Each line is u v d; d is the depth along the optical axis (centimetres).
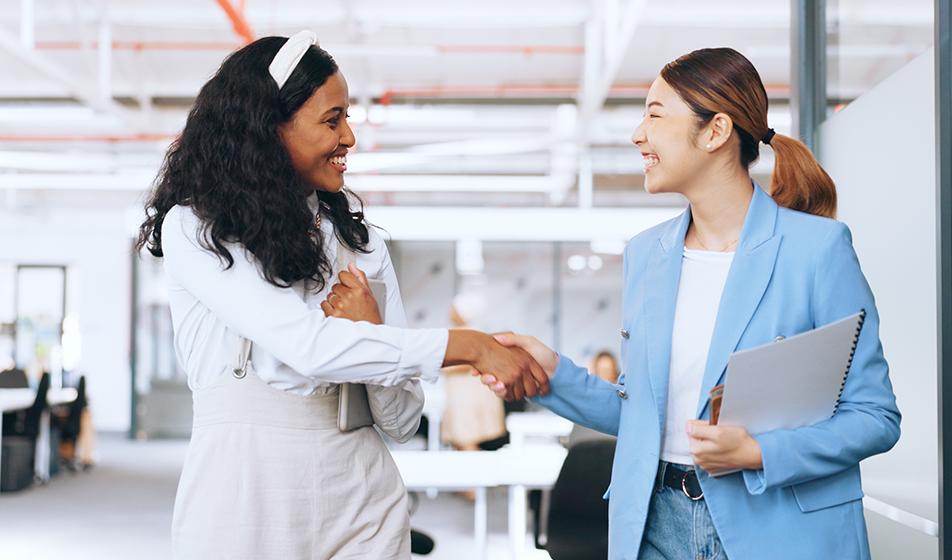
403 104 1020
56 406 1039
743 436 157
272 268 165
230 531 165
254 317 163
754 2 670
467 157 1208
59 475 1002
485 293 1373
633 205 1262
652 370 175
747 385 154
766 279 167
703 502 171
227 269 165
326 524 169
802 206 183
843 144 291
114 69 905
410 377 169
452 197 1366
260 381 168
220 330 170
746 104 172
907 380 246
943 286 217
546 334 1373
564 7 696
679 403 175
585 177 1023
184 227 169
